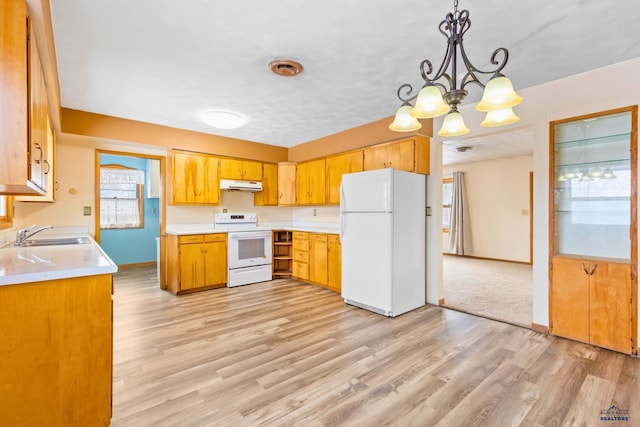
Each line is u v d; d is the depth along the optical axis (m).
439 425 1.66
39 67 1.62
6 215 2.31
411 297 3.54
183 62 2.43
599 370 2.22
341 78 2.72
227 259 4.56
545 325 2.87
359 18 1.89
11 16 1.26
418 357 2.41
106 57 2.35
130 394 1.93
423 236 3.74
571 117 2.71
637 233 2.42
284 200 5.38
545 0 1.71
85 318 1.53
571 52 2.29
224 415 1.74
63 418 1.48
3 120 1.24
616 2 1.73
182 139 4.39
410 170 3.65
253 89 2.96
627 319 2.46
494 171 7.09
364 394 1.94
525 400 1.88
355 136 4.33
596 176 2.70
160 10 1.80
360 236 3.61
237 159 4.95
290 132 4.59
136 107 3.47
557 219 2.90
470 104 3.39
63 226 3.73
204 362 2.33
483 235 7.28
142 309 3.54
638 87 2.40
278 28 1.99
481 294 4.22
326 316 3.33
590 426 1.65
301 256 4.87
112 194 5.90
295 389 1.99
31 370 1.41
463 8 1.78
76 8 1.77
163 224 4.46
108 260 1.73
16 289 1.38
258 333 2.87
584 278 2.66
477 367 2.26
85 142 3.88
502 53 2.29
